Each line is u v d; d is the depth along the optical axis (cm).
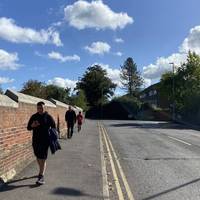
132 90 13112
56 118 2294
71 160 1457
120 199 909
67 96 6425
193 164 1478
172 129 4297
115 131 3703
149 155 1762
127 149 2030
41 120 1000
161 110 9006
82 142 2280
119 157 1688
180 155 1761
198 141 2559
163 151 1933
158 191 1001
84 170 1248
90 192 939
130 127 4638
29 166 1245
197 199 918
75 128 3834
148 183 1103
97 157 1600
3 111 996
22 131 1215
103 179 1111
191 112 6819
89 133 3183
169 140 2636
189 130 4119
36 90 5222
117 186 1055
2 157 986
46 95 5419
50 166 1295
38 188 944
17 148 1147
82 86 11725
